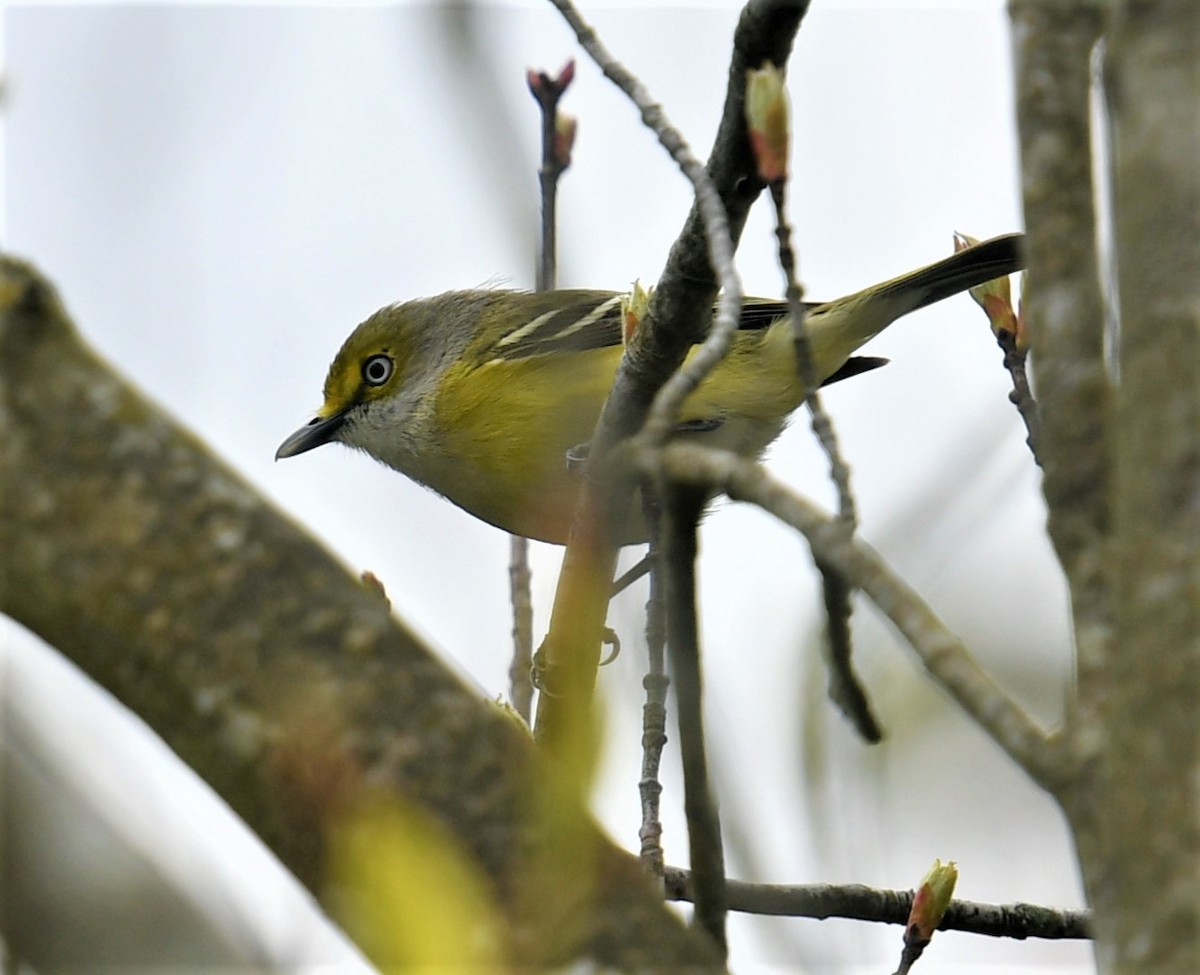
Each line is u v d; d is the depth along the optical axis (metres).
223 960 4.32
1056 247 4.14
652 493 6.04
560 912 3.77
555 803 3.84
